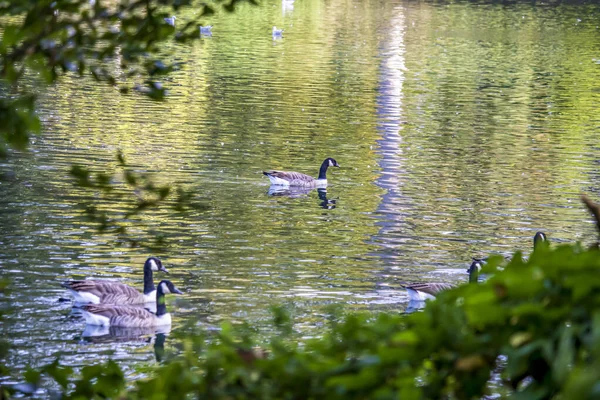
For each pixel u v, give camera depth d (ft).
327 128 102.17
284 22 205.87
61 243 57.93
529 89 133.08
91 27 14.83
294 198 74.79
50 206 65.67
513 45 179.22
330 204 73.61
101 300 48.37
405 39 182.09
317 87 125.80
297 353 12.26
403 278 54.60
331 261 57.62
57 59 14.70
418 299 49.75
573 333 10.40
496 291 11.13
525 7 257.75
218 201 71.61
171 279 52.49
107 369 15.98
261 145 92.68
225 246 59.72
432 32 195.21
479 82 137.08
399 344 11.27
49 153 81.92
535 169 87.51
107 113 101.96
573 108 120.37
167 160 83.10
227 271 54.54
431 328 11.46
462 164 88.84
